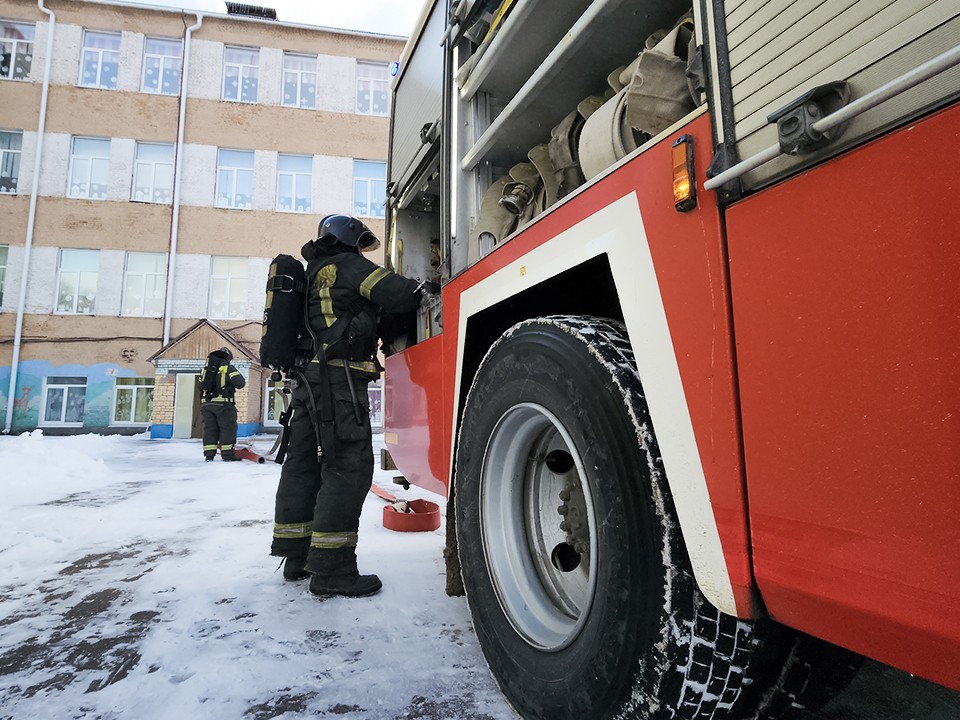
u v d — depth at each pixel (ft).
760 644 3.24
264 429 55.77
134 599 7.58
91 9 58.13
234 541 10.98
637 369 3.62
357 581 7.69
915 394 2.01
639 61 3.95
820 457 2.34
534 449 5.47
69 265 55.62
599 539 3.69
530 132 6.59
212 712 4.73
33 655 5.84
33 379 53.47
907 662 2.10
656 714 3.22
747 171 2.69
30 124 56.13
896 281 2.09
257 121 59.88
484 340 6.37
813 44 2.45
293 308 8.38
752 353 2.68
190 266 56.54
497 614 5.01
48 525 12.34
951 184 1.93
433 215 12.73
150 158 58.23
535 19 5.58
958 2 1.93
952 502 1.90
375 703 4.87
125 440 46.65
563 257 4.36
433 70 9.46
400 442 9.63
